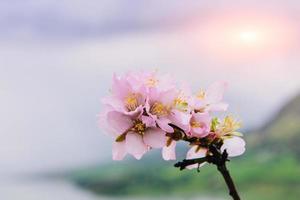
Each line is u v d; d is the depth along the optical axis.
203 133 0.73
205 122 0.74
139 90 0.75
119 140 0.75
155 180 16.53
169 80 0.75
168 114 0.74
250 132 14.52
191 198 13.91
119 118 0.74
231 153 0.76
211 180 14.37
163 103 0.74
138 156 0.74
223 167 0.71
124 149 0.75
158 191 16.00
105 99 0.75
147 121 0.73
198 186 14.77
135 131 0.74
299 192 11.42
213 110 0.75
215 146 0.74
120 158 0.75
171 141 0.74
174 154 0.75
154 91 0.74
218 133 0.74
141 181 17.16
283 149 13.76
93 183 19.69
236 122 0.75
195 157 0.75
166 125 0.73
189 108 0.75
